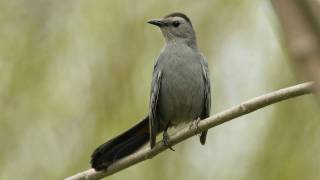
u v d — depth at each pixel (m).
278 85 10.80
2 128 11.08
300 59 1.83
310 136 10.42
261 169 10.41
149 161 10.82
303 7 1.84
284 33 1.88
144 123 8.10
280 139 10.53
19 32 11.55
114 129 10.95
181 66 9.24
